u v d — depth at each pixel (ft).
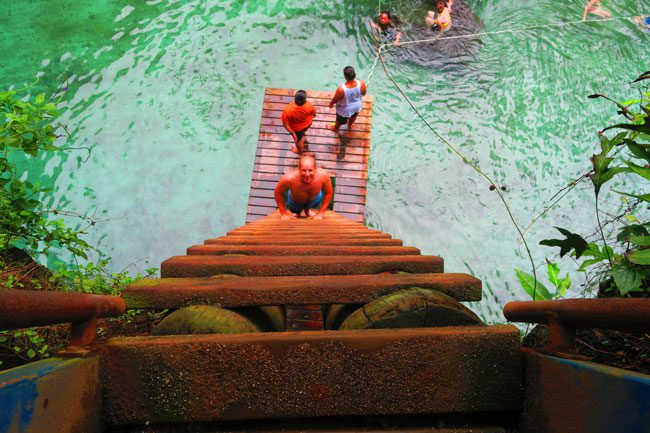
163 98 42.68
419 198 38.29
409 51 47.14
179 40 47.09
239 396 5.77
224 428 5.87
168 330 6.68
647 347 7.95
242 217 36.81
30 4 47.78
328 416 5.91
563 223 35.37
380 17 48.06
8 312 3.64
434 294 6.97
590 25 47.44
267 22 48.98
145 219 35.83
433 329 6.14
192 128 41.09
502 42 47.44
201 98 43.34
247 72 45.27
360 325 6.74
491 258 34.42
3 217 11.76
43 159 37.32
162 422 5.72
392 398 5.85
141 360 5.74
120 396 5.68
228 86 44.19
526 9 49.24
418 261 9.64
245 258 9.53
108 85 42.80
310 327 14.62
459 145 41.01
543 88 44.06
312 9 50.06
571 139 40.68
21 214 11.80
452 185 38.81
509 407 5.89
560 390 5.14
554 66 45.57
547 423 5.34
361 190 31.17
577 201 36.32
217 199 37.50
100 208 35.70
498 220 36.55
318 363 5.85
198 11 49.67
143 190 37.24
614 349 8.33
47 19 46.88
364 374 5.86
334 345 5.88
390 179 39.19
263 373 5.81
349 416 5.96
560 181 38.22
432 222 36.91
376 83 45.47
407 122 42.70
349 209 30.76
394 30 48.37
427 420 6.02
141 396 5.70
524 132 41.81
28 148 11.18
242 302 7.46
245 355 5.82
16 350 9.91
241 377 5.79
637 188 35.06
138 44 46.34
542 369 5.50
